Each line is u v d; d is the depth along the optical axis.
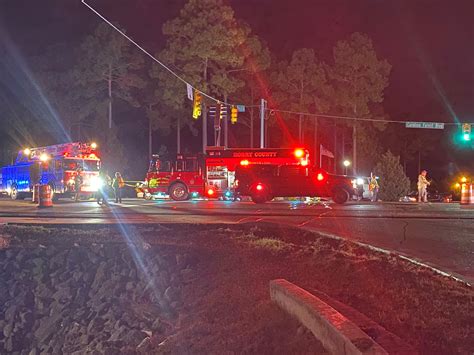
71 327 10.80
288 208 26.08
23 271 12.57
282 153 35.06
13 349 10.96
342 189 29.88
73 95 59.03
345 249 12.34
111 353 8.75
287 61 62.38
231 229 15.81
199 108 33.59
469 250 12.77
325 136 71.56
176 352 7.67
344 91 55.84
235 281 9.89
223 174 35.44
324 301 7.23
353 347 5.20
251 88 56.28
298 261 10.96
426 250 12.73
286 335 6.78
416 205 29.48
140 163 65.19
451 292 8.24
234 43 48.22
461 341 6.09
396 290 8.38
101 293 11.51
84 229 16.44
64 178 36.16
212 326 8.16
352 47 56.69
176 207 27.08
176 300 10.23
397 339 5.74
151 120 61.78
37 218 20.42
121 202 32.12
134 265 12.07
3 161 63.38
